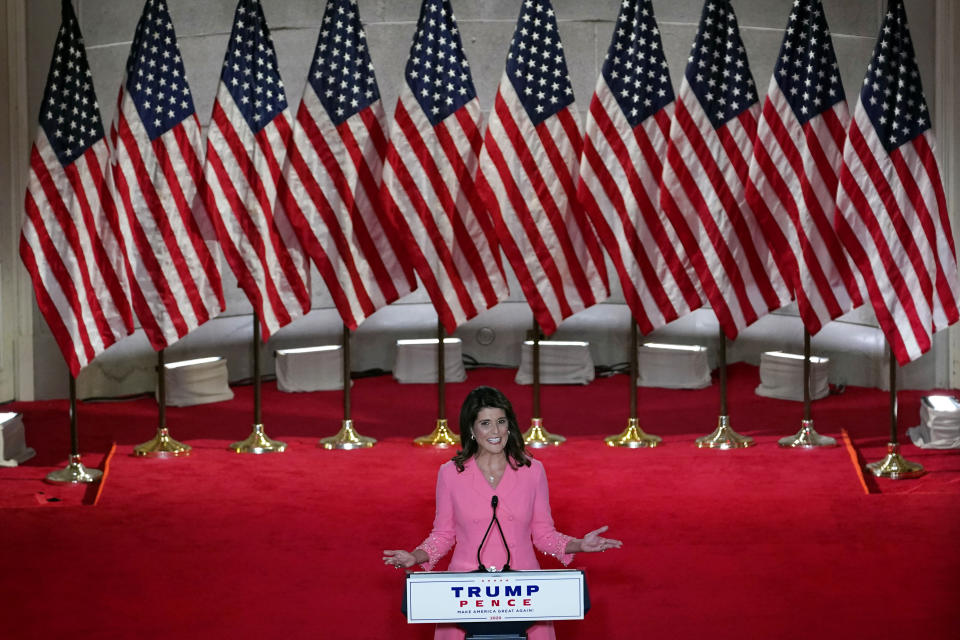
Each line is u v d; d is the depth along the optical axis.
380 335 23.91
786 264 15.95
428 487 14.69
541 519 8.05
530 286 16.33
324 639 9.66
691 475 15.13
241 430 18.67
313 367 22.08
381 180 16.28
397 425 19.03
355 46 16.22
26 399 20.78
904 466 15.29
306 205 16.17
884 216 14.90
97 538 12.34
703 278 16.02
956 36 19.89
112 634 9.77
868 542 11.83
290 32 22.91
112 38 21.50
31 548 12.00
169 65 15.80
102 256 15.21
